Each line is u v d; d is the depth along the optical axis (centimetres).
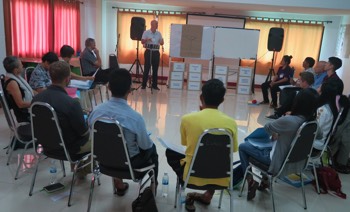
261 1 654
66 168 291
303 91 226
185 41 782
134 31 759
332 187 277
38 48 614
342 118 309
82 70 493
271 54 849
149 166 215
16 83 283
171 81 775
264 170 235
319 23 820
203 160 193
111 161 204
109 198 245
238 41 788
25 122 291
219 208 241
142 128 202
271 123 225
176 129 438
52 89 229
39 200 236
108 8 867
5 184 256
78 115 225
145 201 207
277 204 252
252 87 782
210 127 191
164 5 852
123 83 200
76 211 225
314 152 274
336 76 403
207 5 751
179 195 217
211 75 812
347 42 752
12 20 545
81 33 789
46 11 627
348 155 320
